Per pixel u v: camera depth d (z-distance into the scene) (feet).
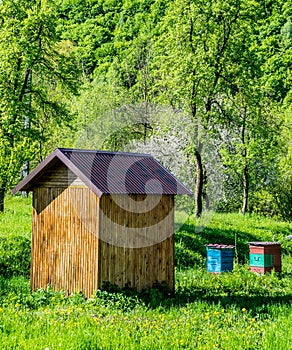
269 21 502.38
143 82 297.53
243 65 214.07
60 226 102.63
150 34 376.27
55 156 99.71
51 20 182.91
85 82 372.58
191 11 206.49
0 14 183.93
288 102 400.88
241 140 270.05
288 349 71.20
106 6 607.37
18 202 232.53
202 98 208.33
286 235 232.12
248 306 100.63
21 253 142.20
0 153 137.69
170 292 108.17
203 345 71.00
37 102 193.16
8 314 81.87
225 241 195.42
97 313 85.92
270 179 307.17
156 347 68.54
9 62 179.63
